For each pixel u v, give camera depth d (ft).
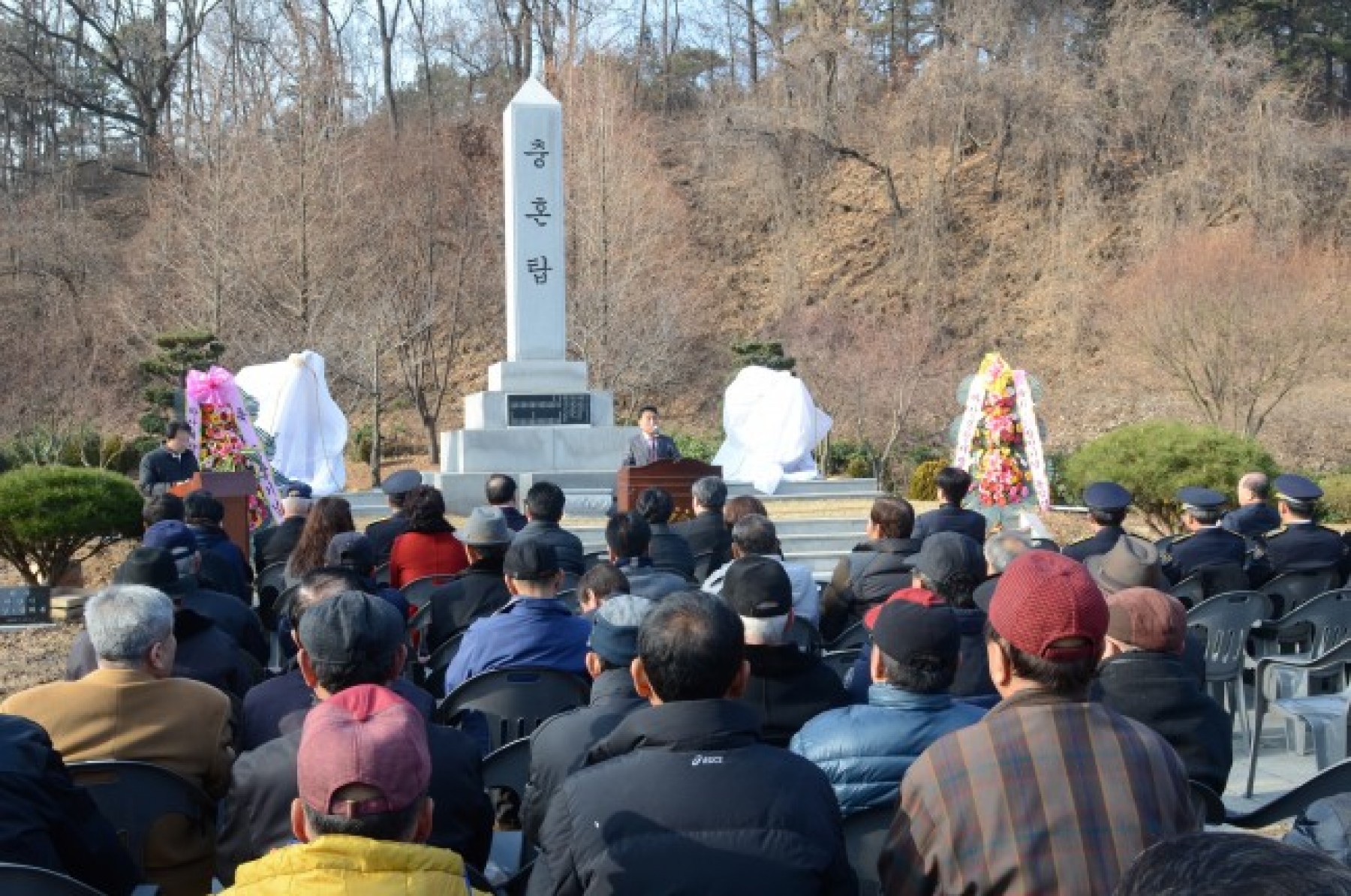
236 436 46.24
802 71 136.26
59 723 12.65
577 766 11.99
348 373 97.71
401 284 108.17
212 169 104.68
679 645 9.36
